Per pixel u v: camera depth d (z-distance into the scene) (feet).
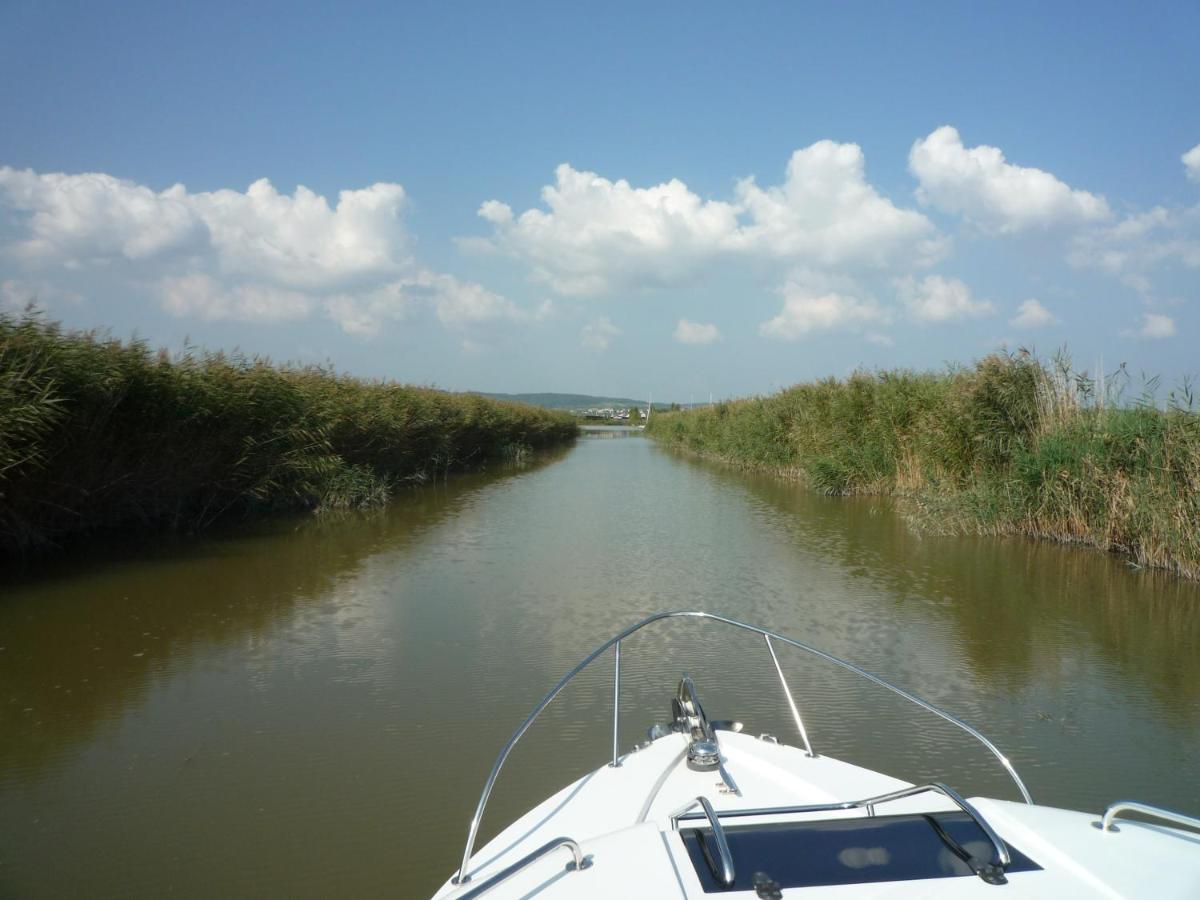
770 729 19.07
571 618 28.78
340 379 66.74
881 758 17.54
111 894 12.71
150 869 13.41
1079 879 8.23
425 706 20.52
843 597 31.81
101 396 39.24
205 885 12.93
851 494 68.18
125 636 26.53
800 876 8.34
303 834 14.46
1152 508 36.76
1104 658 24.35
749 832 9.17
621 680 22.44
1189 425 36.60
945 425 52.95
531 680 22.44
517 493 71.46
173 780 16.60
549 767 17.03
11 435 33.63
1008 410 49.08
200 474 48.91
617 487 77.10
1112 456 41.37
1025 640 26.12
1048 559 39.24
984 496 46.42
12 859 13.75
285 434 53.67
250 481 52.60
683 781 12.12
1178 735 18.75
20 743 18.44
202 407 45.70
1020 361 49.80
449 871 13.29
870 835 9.05
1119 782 16.46
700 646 25.58
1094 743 18.34
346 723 19.43
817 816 9.98
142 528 47.73
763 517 54.85
